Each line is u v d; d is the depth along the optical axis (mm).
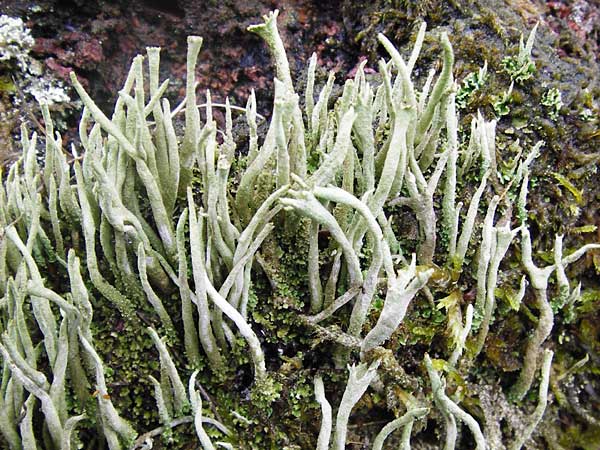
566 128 102
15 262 79
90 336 72
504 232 83
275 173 80
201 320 75
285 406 83
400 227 91
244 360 82
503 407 96
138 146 73
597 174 103
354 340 79
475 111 101
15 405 72
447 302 87
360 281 77
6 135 101
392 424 74
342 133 68
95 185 76
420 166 89
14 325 71
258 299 84
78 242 84
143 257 72
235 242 77
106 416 72
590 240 102
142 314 81
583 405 104
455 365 88
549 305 90
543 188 100
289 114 70
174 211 83
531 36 99
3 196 80
